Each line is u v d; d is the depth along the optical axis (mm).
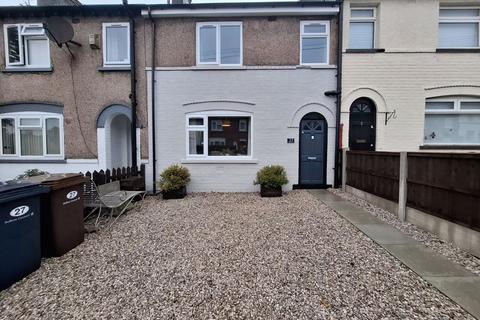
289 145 9414
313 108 9336
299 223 5793
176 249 4480
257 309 2891
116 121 10570
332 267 3795
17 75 9695
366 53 9281
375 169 7230
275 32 9266
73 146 9688
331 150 9438
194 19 9305
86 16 9422
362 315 2775
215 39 9422
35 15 9469
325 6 8961
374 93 9336
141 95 9453
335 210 6781
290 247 4508
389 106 9344
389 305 2928
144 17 9156
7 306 2977
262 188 8633
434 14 9203
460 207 4406
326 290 3227
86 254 4328
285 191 9242
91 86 9539
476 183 4055
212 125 9625
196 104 9430
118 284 3406
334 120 9352
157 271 3734
